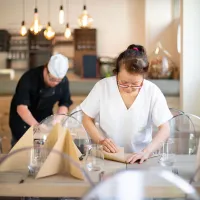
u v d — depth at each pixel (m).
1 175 1.41
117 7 6.57
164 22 5.04
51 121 2.27
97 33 6.61
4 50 6.66
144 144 2.02
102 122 2.01
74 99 4.48
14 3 6.63
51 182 1.31
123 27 6.57
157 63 4.46
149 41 5.09
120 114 1.95
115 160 1.68
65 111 3.04
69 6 6.60
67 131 1.46
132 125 1.96
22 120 2.90
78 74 6.54
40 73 2.83
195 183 1.26
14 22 6.66
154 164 1.62
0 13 6.65
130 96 1.93
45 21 6.62
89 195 0.79
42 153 1.51
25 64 6.92
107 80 2.00
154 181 1.24
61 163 1.43
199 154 1.41
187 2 3.88
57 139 1.48
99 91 1.99
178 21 4.68
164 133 1.87
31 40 6.68
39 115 3.01
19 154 1.50
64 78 3.03
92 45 6.54
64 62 2.78
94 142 1.92
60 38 6.70
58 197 1.37
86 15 4.36
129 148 2.00
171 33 5.02
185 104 3.95
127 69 1.80
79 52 6.55
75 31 6.53
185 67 3.94
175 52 4.79
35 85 2.82
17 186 1.28
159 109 1.92
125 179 0.86
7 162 1.47
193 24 3.89
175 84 4.26
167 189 1.21
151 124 2.02
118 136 1.99
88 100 2.01
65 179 1.35
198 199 0.82
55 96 2.98
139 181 0.88
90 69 6.04
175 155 1.83
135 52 1.83
